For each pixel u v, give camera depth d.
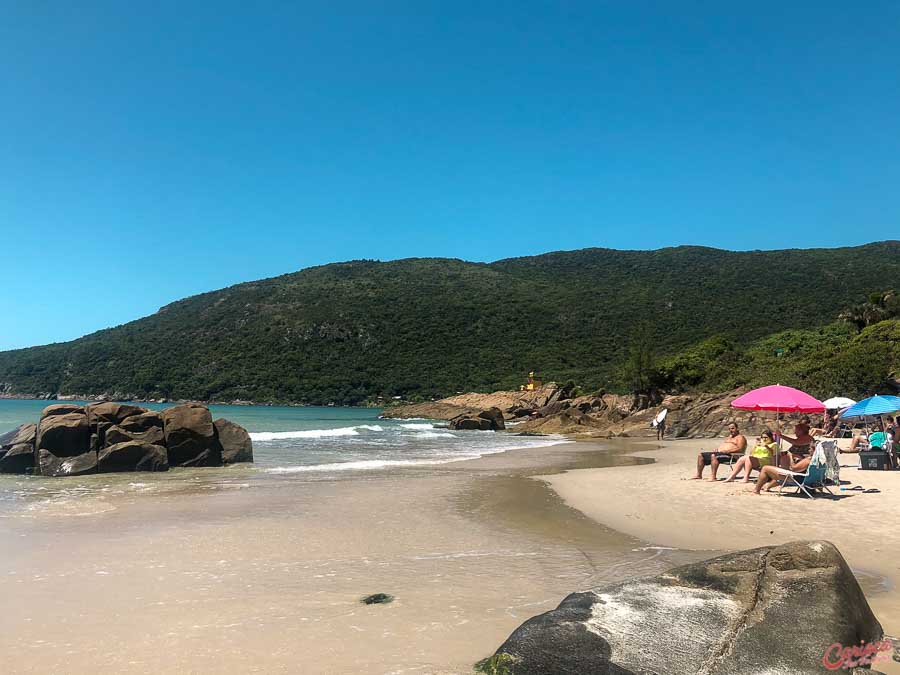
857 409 16.89
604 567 7.91
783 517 10.59
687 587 4.81
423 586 7.09
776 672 4.10
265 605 6.42
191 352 118.00
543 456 24.67
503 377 110.62
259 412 86.06
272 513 11.71
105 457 18.02
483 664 4.65
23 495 13.89
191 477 17.19
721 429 35.09
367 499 13.36
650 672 4.12
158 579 7.41
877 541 8.77
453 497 13.66
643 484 15.19
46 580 7.34
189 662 5.01
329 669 4.84
